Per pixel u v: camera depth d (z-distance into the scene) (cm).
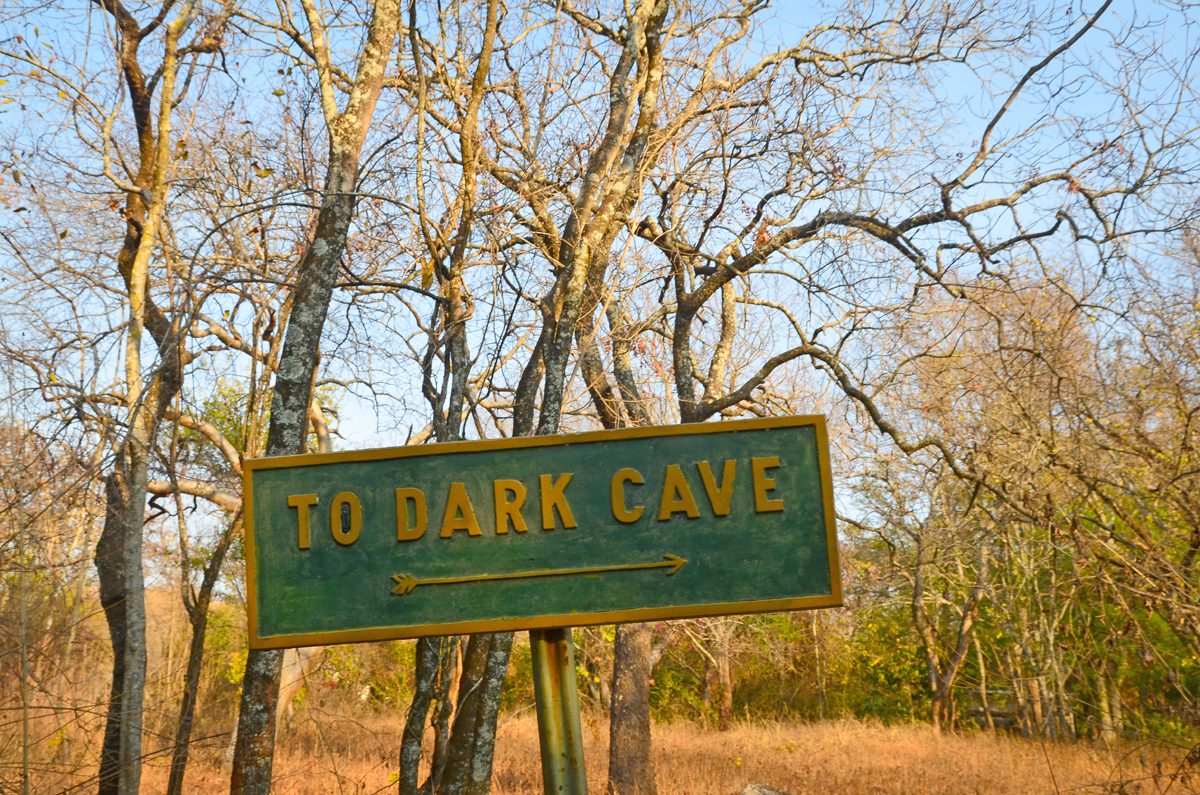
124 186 782
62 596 754
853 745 1941
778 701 3108
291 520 342
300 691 1574
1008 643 2127
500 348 837
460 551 338
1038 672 1697
